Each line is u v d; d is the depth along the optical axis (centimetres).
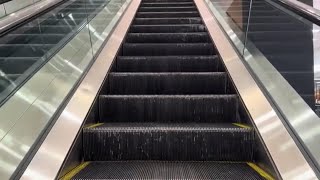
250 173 218
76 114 261
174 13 645
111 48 418
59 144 221
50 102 270
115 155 253
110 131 252
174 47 450
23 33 316
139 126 271
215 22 534
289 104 261
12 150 205
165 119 305
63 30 404
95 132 252
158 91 354
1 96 267
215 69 397
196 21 593
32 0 455
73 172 217
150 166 234
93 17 462
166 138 253
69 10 417
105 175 212
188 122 300
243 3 416
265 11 373
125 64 404
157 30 546
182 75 352
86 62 362
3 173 186
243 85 305
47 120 243
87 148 253
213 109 303
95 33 450
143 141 253
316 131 222
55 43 380
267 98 272
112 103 306
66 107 266
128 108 306
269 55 344
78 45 386
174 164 239
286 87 296
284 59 340
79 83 312
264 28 372
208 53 446
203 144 252
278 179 196
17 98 267
